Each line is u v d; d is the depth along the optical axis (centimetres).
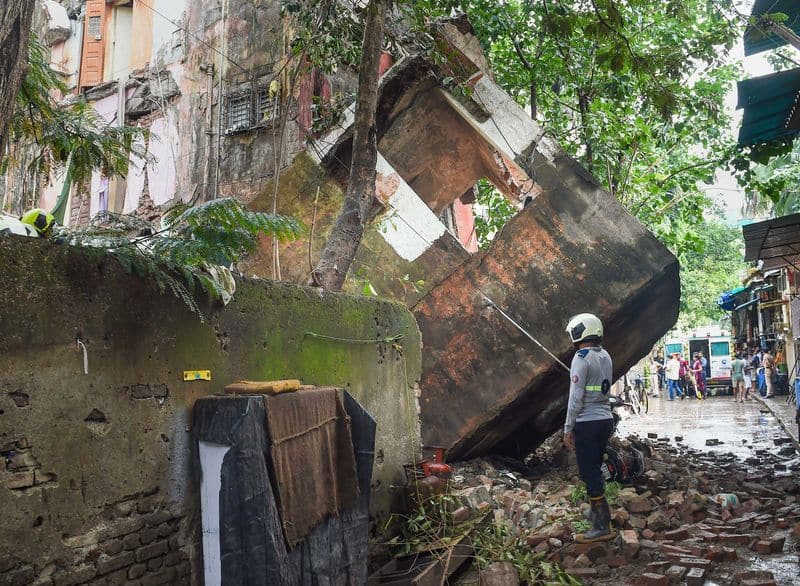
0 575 270
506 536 553
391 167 916
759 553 554
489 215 1564
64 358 301
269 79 1330
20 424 281
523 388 792
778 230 1048
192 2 1457
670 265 789
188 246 390
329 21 835
